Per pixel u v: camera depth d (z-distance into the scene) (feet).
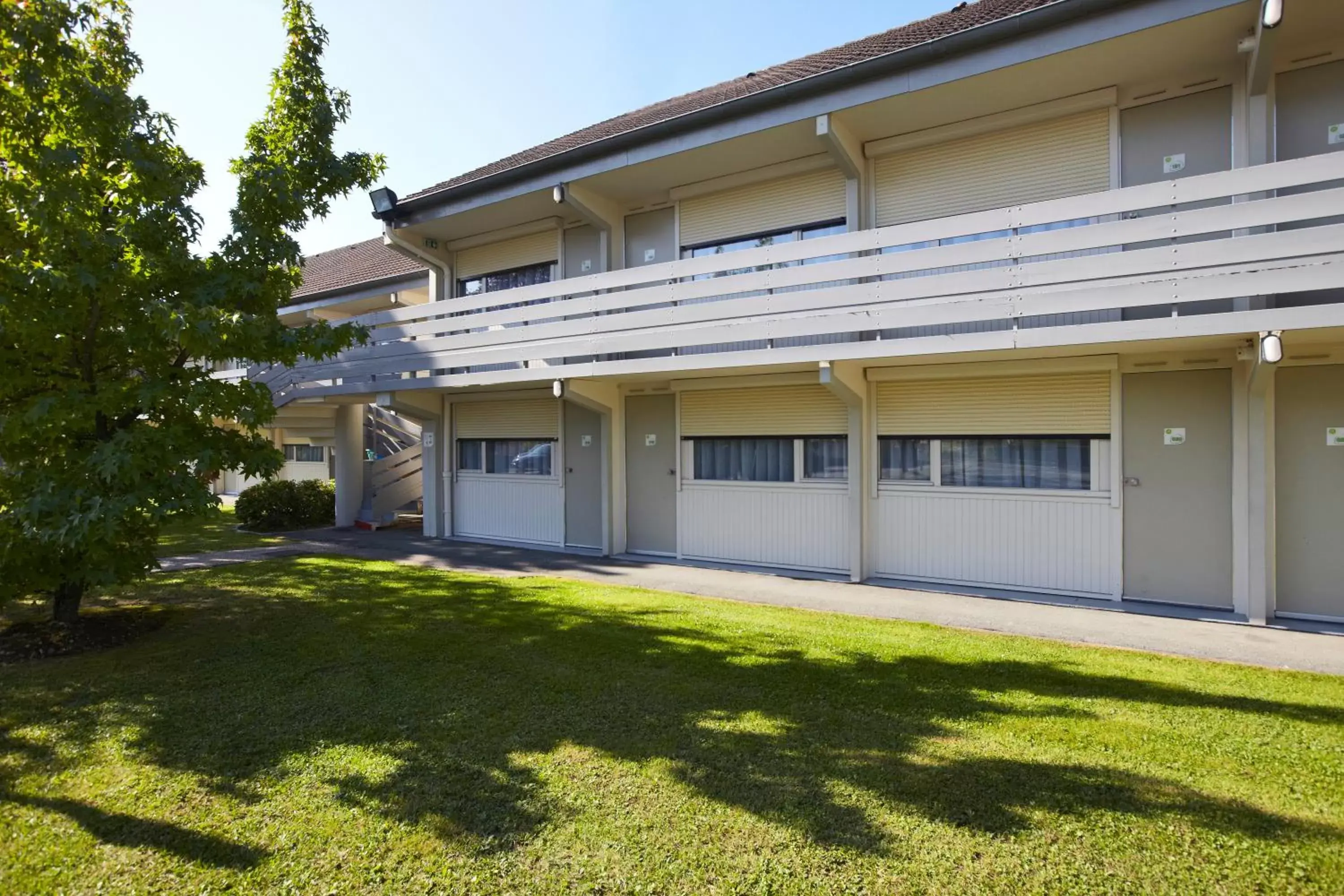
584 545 39.93
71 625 21.59
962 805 11.21
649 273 30.63
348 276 56.95
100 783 12.10
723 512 34.78
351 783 12.05
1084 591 26.40
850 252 25.96
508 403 43.45
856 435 29.84
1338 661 18.83
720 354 28.76
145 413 21.12
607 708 15.47
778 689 16.66
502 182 35.96
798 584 29.78
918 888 9.18
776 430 33.01
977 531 28.48
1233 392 23.73
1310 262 19.56
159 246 19.76
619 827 10.64
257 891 9.24
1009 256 22.99
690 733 14.07
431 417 45.91
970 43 23.18
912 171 28.91
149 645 20.25
